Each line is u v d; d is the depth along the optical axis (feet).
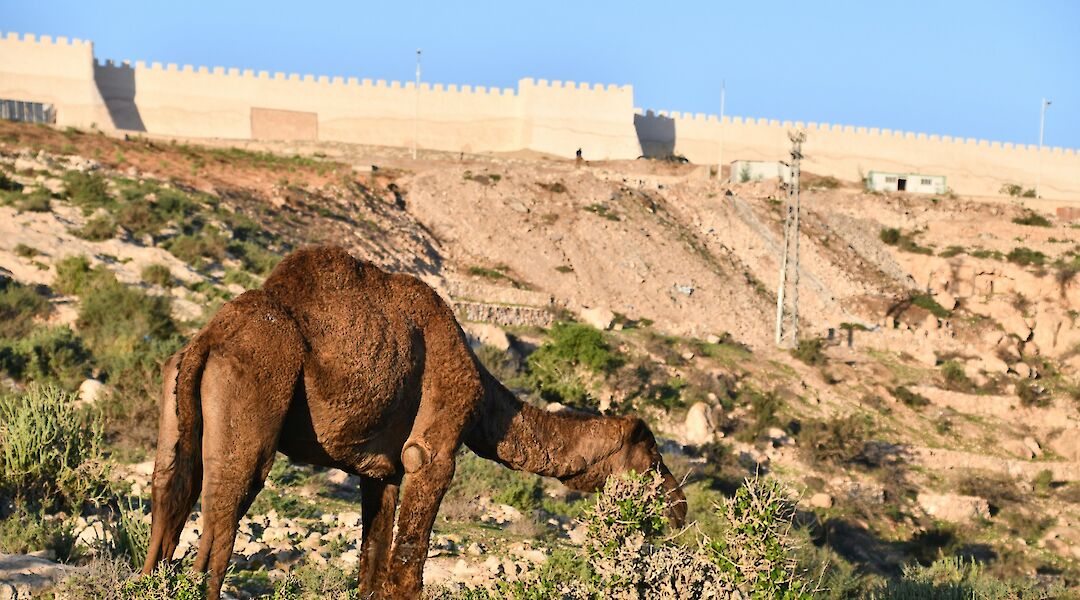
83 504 42.19
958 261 219.82
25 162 135.95
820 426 129.18
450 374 29.81
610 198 211.20
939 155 315.37
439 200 196.65
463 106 279.90
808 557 59.82
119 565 30.17
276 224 155.84
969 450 140.56
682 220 219.00
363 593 30.35
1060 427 152.87
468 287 160.35
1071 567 114.42
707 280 189.98
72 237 109.91
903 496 122.83
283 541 41.86
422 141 275.39
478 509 57.72
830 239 223.10
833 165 307.78
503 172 213.46
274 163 196.13
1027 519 123.44
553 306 161.89
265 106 262.88
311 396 27.07
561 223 197.16
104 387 65.51
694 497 78.18
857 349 176.76
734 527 27.58
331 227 165.27
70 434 42.75
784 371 151.64
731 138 303.48
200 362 25.62
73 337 77.20
